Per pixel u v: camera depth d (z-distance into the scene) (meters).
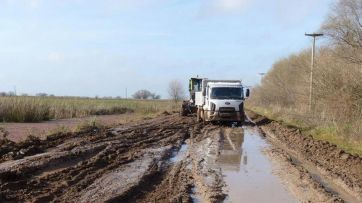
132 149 18.12
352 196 11.15
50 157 14.23
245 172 14.05
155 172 13.45
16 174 11.70
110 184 11.50
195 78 40.44
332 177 13.15
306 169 14.60
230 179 12.93
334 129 24.14
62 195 10.20
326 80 29.36
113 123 30.30
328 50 35.91
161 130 26.20
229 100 30.78
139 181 11.92
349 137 21.48
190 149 19.14
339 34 34.75
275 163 15.74
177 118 38.00
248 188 11.82
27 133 21.48
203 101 32.69
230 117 30.69
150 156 16.47
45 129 24.64
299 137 23.02
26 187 10.65
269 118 41.06
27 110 31.22
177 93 79.31
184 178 12.79
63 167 13.64
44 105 34.31
